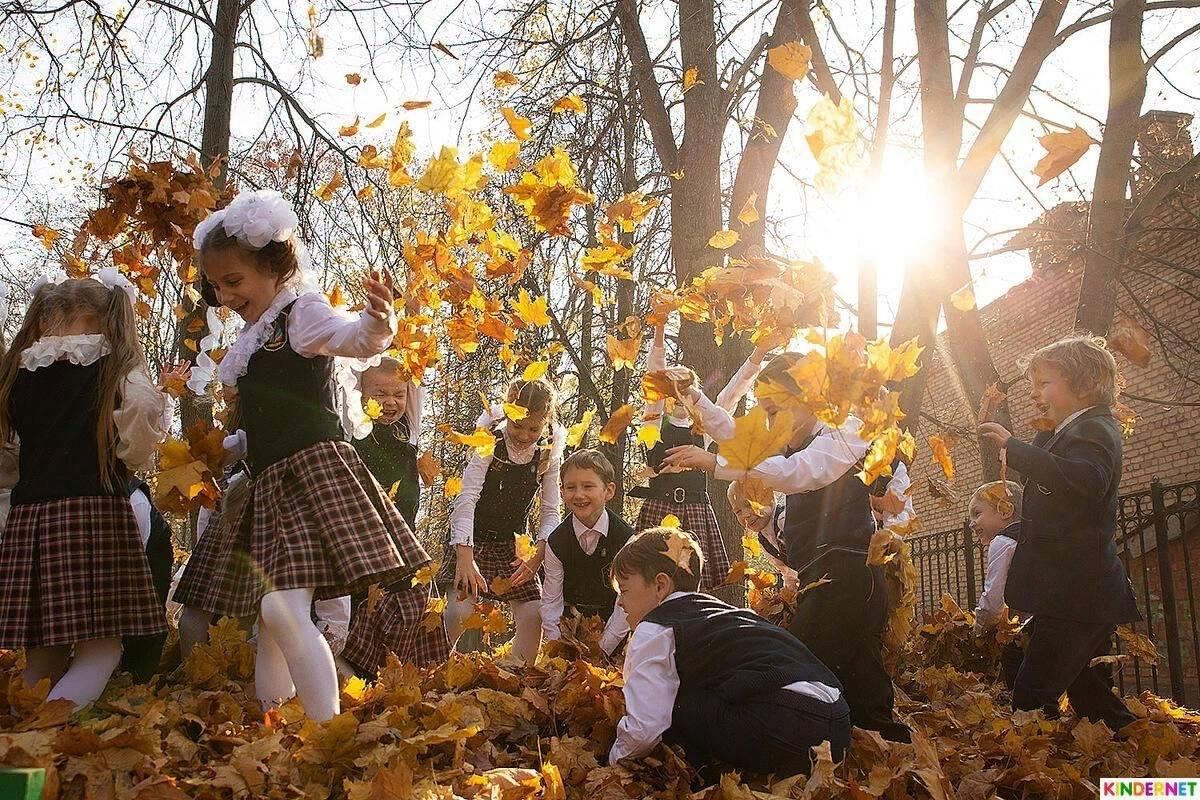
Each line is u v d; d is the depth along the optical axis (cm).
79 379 290
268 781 210
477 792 216
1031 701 335
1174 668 522
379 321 242
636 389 959
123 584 285
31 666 286
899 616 332
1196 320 970
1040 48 533
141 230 341
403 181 283
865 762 275
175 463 267
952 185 510
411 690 270
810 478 287
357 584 251
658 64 744
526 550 399
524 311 289
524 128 265
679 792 247
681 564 277
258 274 266
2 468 313
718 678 263
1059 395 345
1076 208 752
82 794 196
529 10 738
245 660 316
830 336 220
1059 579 325
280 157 651
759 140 638
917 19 523
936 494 327
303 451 259
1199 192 801
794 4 543
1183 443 991
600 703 292
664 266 877
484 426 426
